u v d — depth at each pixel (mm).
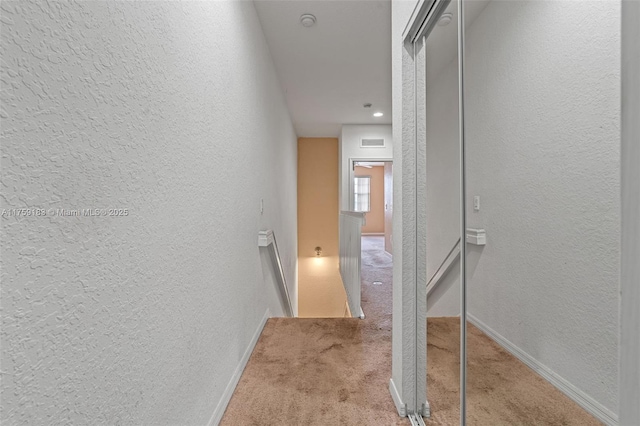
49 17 552
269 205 3029
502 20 917
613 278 558
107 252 710
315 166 6684
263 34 2717
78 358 625
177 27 1073
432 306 1468
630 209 327
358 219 3246
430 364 1486
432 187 1443
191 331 1181
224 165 1604
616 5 539
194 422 1204
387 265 6879
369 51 3064
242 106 1977
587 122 610
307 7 2381
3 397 475
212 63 1427
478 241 1075
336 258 6641
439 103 1372
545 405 762
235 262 1805
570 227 664
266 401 1655
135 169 819
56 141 570
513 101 873
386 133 5738
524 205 833
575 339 657
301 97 4320
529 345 816
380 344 2363
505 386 927
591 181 602
